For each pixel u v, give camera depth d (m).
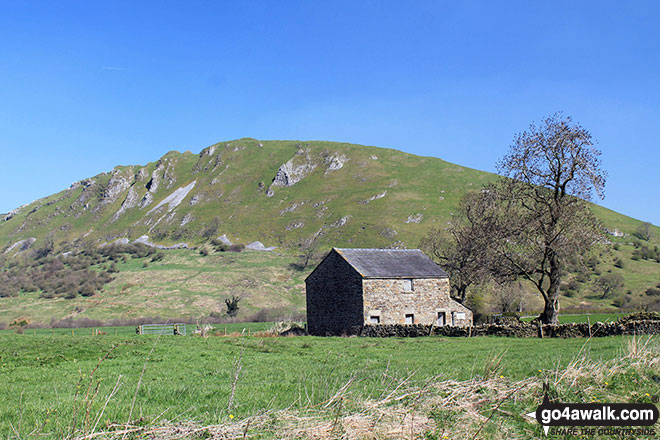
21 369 21.38
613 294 97.88
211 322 73.56
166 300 103.06
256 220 180.00
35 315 97.50
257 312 84.50
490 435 9.84
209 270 127.00
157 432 9.25
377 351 28.22
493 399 11.27
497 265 46.38
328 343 33.72
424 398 11.08
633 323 33.50
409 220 156.00
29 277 138.25
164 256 148.62
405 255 53.38
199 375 19.22
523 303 83.75
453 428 9.91
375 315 45.81
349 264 46.97
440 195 177.50
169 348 28.80
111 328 67.69
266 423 9.56
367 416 9.76
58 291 115.38
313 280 50.84
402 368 19.45
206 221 187.38
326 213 173.62
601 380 13.35
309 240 154.88
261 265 129.75
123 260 148.75
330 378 16.52
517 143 46.19
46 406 13.01
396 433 9.38
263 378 18.08
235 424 9.55
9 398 14.79
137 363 23.02
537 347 28.27
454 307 51.31
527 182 45.69
